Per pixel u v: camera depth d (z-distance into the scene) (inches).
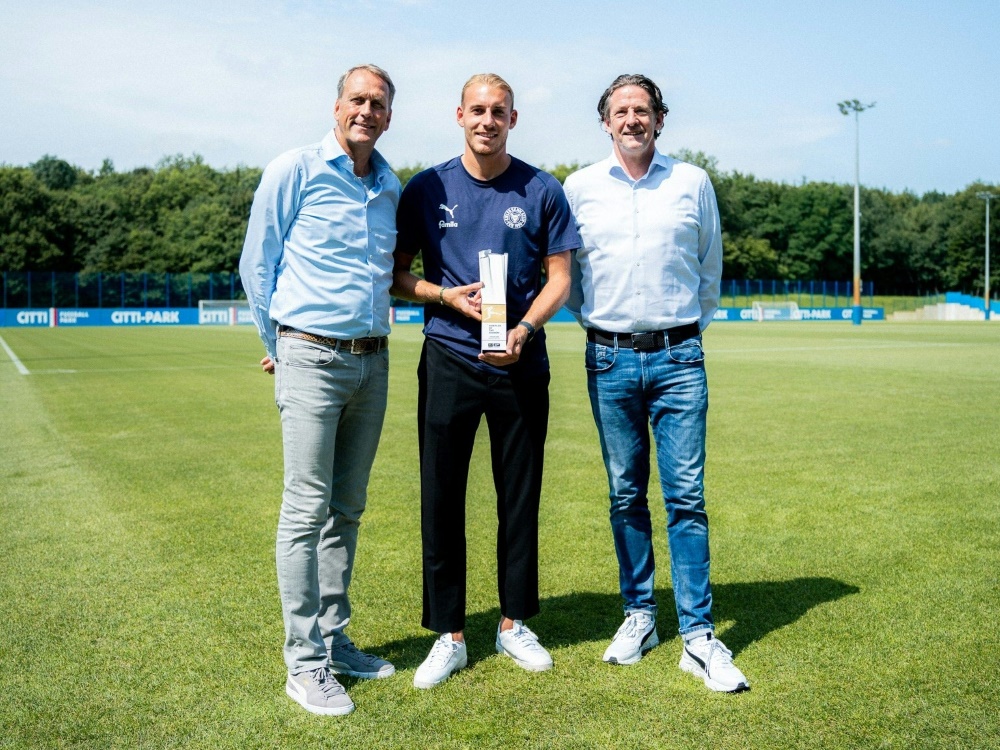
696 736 101.5
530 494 125.9
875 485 233.6
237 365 686.5
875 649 125.6
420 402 127.5
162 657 126.2
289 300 117.9
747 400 421.4
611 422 130.6
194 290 2000.5
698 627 121.1
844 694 111.6
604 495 225.8
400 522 202.4
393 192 124.7
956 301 2623.0
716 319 2181.3
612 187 128.9
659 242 126.0
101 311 1895.9
